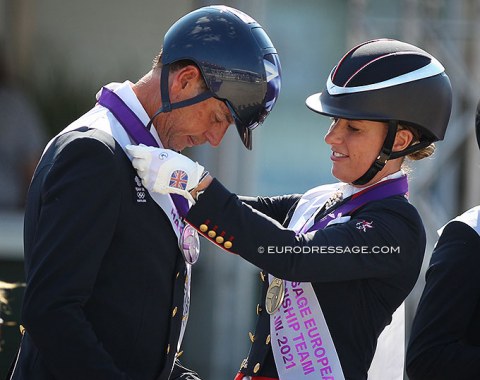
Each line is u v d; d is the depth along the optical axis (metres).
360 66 9.52
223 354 19.77
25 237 8.82
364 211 9.55
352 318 9.46
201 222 8.92
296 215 10.19
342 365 9.41
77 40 23.22
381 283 9.51
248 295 19.86
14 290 13.87
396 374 10.33
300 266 9.03
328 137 9.69
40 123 21.95
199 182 8.92
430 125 9.60
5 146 20.83
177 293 9.05
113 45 23.38
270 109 9.24
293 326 9.51
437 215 22.09
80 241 8.15
